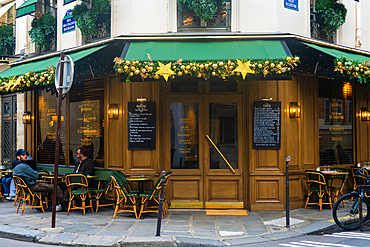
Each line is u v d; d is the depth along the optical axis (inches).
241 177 333.1
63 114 399.9
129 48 309.0
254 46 308.7
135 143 329.7
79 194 315.3
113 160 345.1
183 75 288.5
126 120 334.6
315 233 259.8
